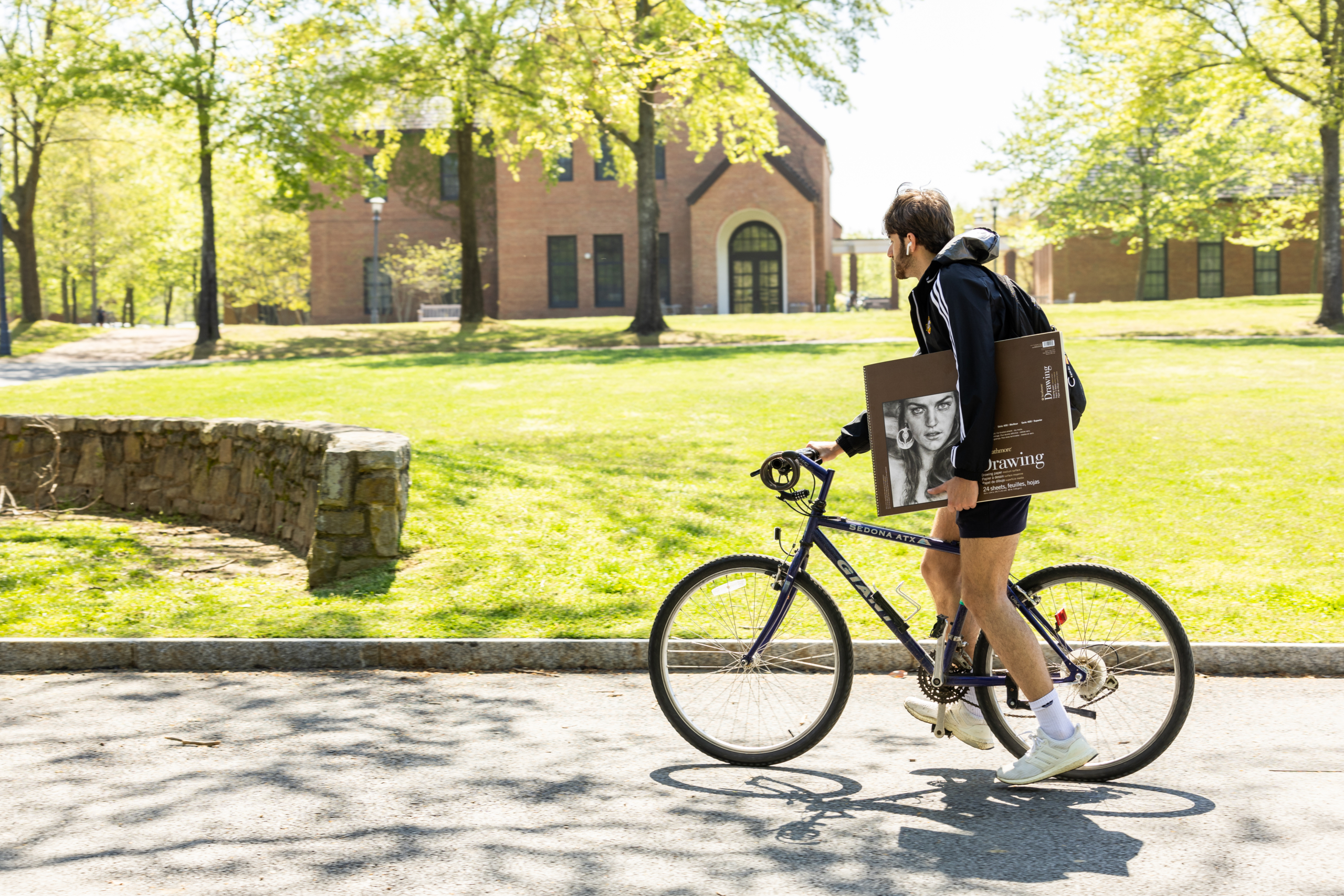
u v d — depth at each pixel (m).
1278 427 11.78
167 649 5.92
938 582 4.22
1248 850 3.45
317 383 18.34
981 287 3.75
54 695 5.40
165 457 9.98
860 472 10.41
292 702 5.27
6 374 22.91
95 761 4.40
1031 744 4.18
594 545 7.94
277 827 3.72
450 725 4.89
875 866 3.38
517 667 5.87
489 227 44.56
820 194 43.66
